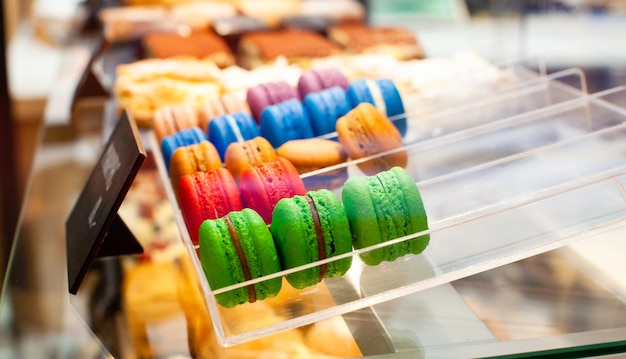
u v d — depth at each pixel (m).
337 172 0.60
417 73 0.77
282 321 0.51
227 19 1.11
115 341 0.52
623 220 0.54
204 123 0.68
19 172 0.99
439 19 1.06
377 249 0.52
